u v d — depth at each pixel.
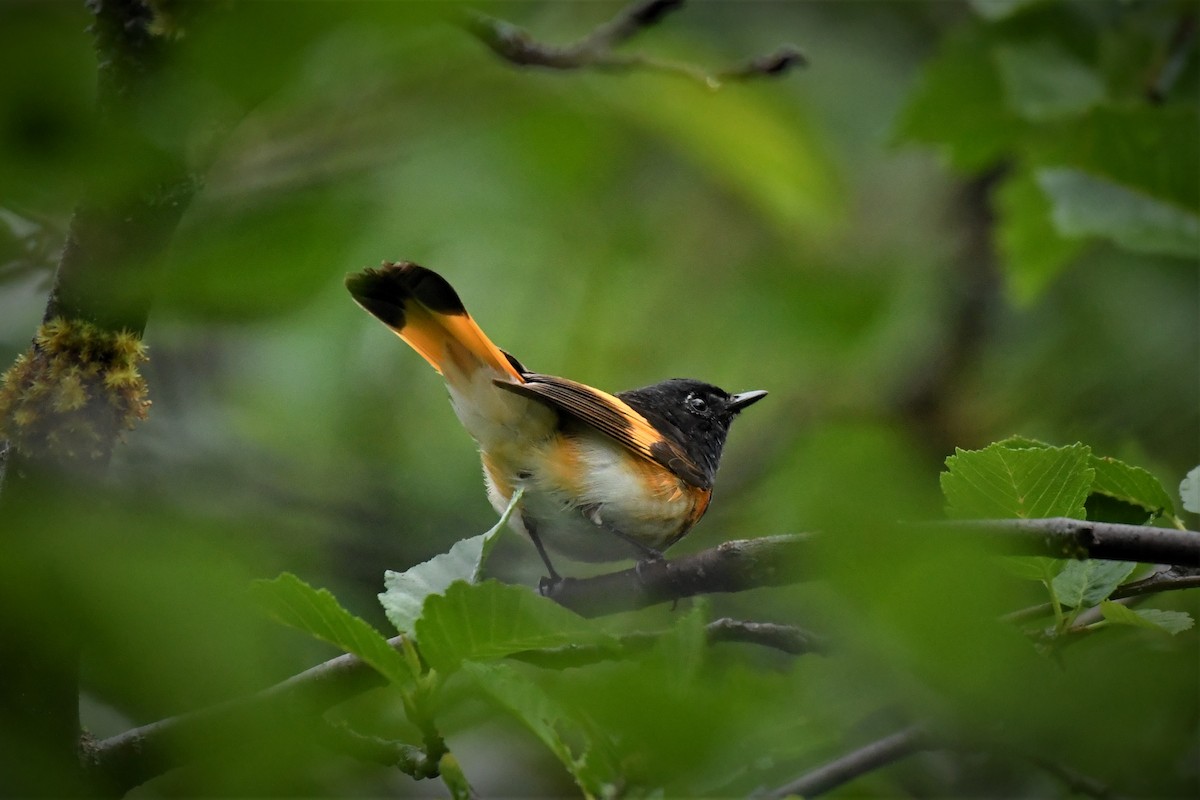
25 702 4.13
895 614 3.21
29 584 2.55
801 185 10.17
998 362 14.27
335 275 3.96
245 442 11.57
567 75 9.38
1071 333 14.22
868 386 13.98
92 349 4.46
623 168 13.23
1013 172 11.82
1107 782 5.85
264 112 5.92
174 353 11.47
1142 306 13.95
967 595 3.17
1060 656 4.44
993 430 13.75
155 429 11.02
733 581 5.55
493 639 4.14
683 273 13.70
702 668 3.59
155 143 2.77
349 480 12.12
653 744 3.56
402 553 11.31
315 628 4.20
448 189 9.85
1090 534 4.45
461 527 12.21
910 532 3.10
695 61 9.68
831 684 4.30
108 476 4.57
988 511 4.91
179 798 4.05
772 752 4.07
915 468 3.22
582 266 12.76
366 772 6.12
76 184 2.82
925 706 3.62
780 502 3.37
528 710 3.88
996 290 14.52
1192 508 5.15
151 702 2.63
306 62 2.70
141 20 2.85
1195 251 8.48
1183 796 5.63
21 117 2.70
